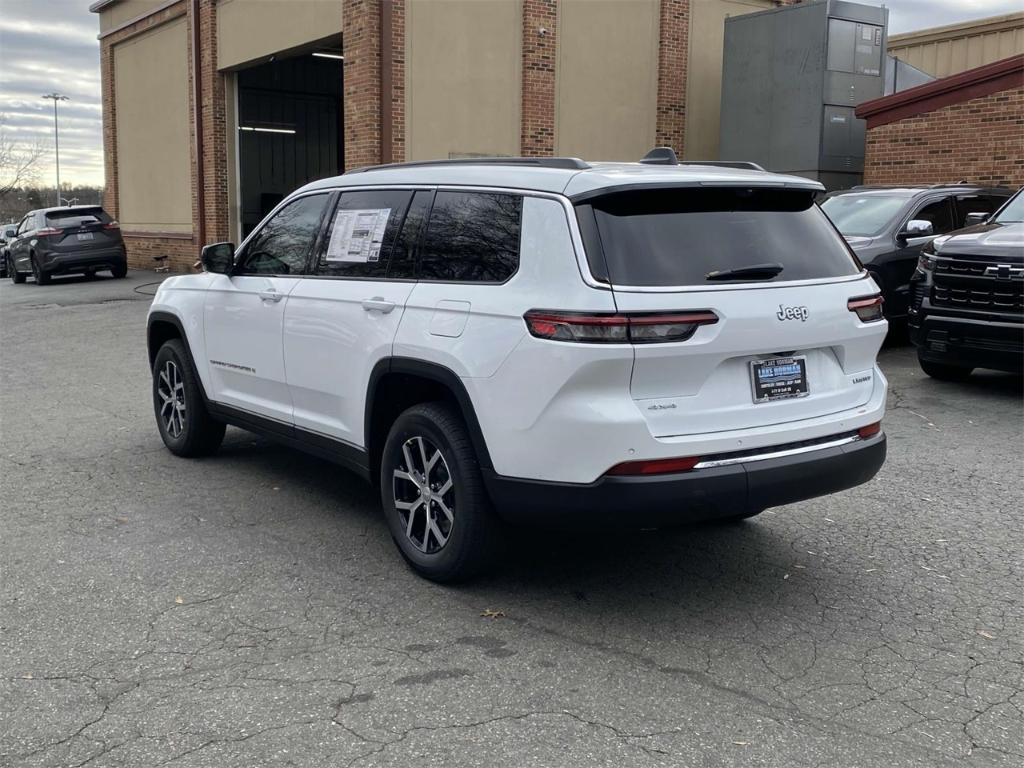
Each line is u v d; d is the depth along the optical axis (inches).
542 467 152.6
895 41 882.1
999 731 127.6
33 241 879.1
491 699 135.2
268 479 247.0
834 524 211.0
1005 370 322.0
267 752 121.6
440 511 176.2
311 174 1103.6
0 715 131.0
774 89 688.4
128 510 221.1
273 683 139.9
